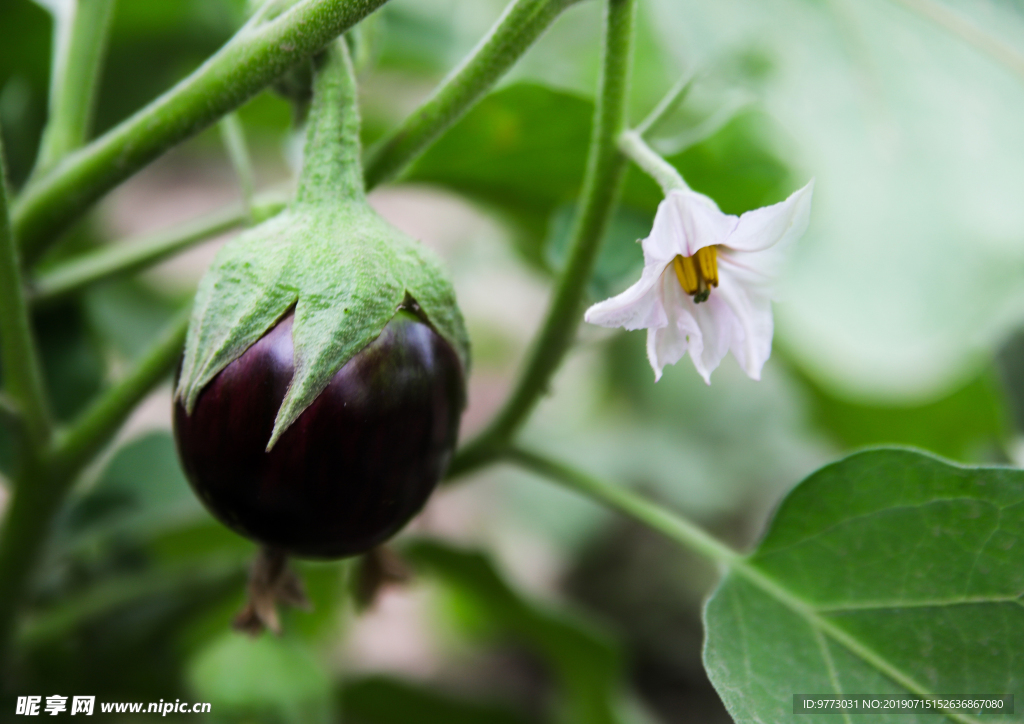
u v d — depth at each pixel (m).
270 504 0.38
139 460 0.51
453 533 1.06
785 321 0.51
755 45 0.52
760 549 0.43
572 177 0.49
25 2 0.52
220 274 0.38
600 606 1.00
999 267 0.49
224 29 0.61
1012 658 0.40
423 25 0.68
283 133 0.67
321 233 0.38
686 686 0.96
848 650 0.41
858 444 0.66
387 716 0.64
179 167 1.31
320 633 0.66
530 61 0.69
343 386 0.38
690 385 1.03
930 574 0.41
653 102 0.67
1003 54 0.51
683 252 0.37
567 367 1.14
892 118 0.51
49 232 0.42
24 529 0.44
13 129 0.55
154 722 0.53
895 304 0.49
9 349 0.41
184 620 0.52
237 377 0.38
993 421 0.60
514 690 0.97
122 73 0.62
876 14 0.52
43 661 0.51
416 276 0.39
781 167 0.48
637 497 0.45
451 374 0.39
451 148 0.48
